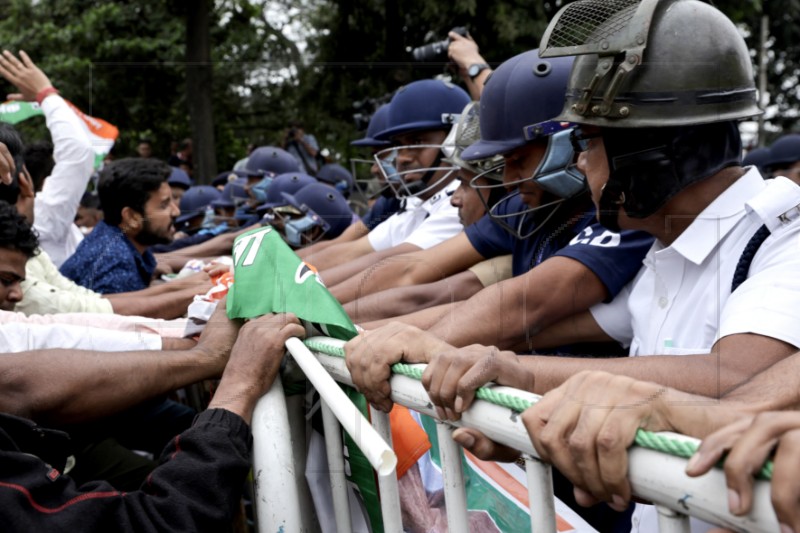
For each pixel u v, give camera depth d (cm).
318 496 135
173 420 224
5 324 156
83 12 536
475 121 196
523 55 167
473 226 192
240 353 129
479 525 120
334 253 250
